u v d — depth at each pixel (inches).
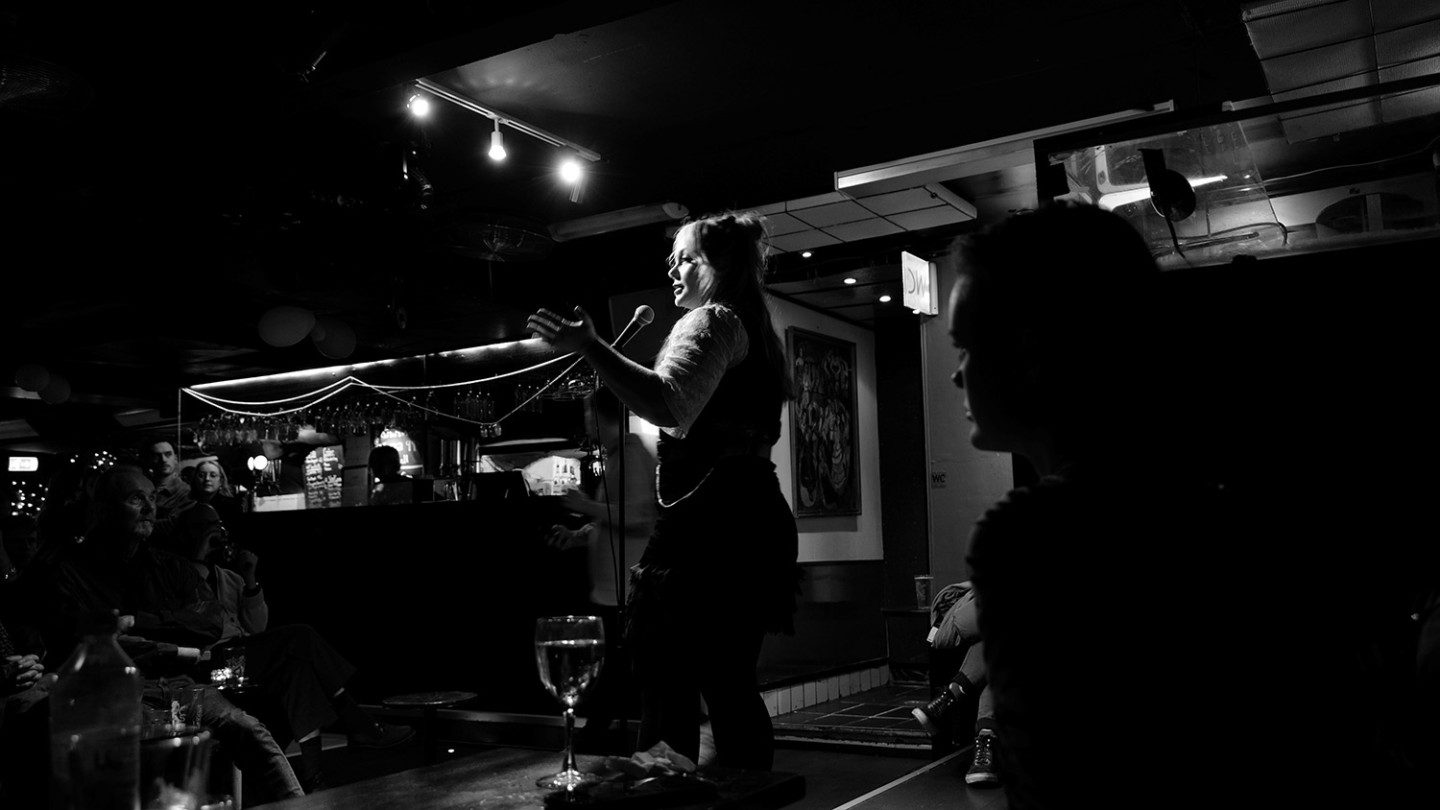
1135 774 28.3
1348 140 139.2
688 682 82.7
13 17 128.0
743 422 85.4
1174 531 30.1
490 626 223.6
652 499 144.4
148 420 421.7
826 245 237.8
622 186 207.5
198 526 187.5
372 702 235.6
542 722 213.8
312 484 357.1
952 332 36.0
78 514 148.6
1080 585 29.5
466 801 53.2
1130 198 121.6
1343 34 139.9
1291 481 70.2
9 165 173.5
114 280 232.2
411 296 245.0
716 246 88.9
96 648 54.8
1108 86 165.9
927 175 194.1
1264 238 103.7
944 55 154.6
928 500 243.8
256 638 169.9
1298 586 30.9
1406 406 75.8
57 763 48.6
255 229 198.8
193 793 48.2
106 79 146.3
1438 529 59.8
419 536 234.7
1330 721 29.8
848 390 275.1
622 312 241.9
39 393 321.7
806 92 167.2
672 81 161.6
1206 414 78.0
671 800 51.4
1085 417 32.7
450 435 317.4
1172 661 28.7
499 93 164.2
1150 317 33.3
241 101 153.2
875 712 222.2
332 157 176.1
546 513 218.7
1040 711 29.4
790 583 85.8
